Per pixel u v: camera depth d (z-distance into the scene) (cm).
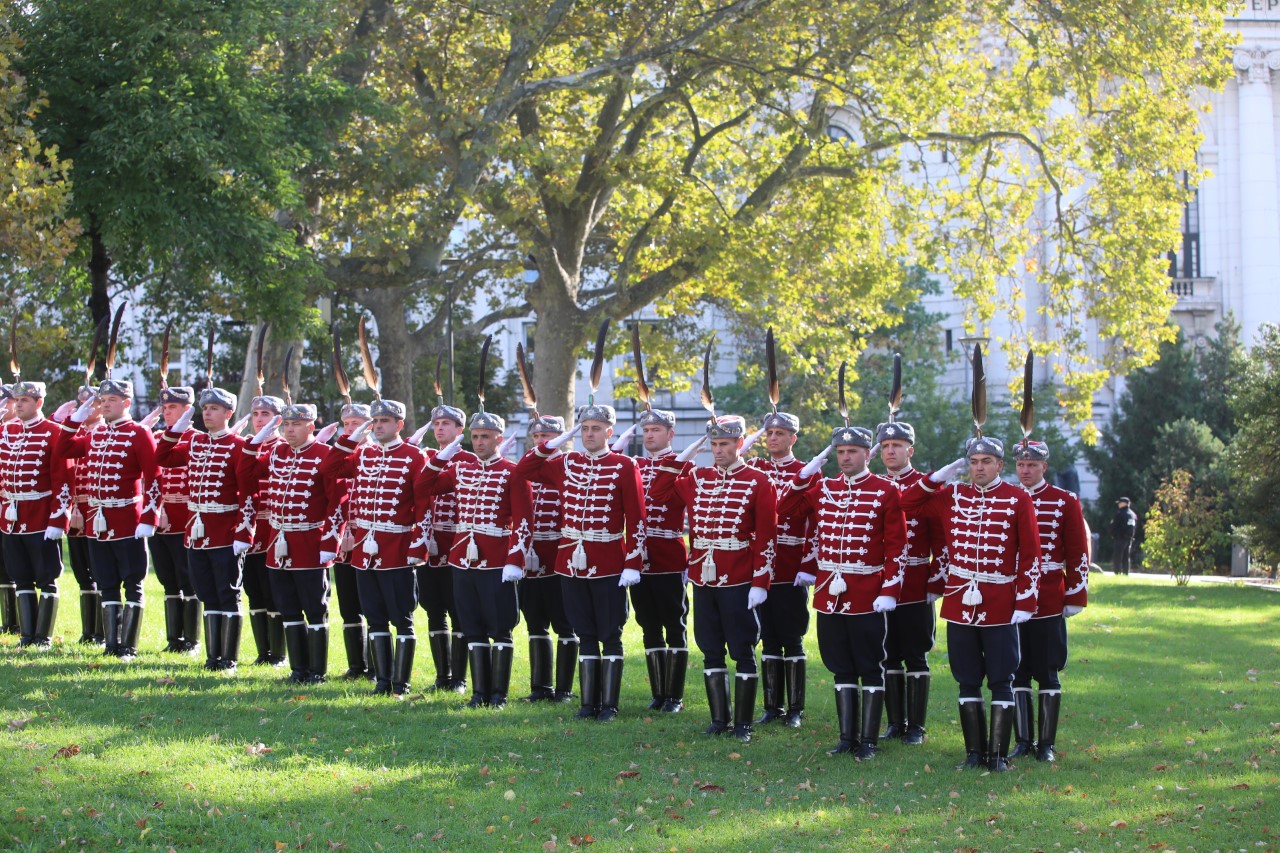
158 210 1719
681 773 870
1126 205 2469
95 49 1747
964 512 922
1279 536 2648
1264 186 4912
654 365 2769
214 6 1781
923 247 2612
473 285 3247
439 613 1134
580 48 2280
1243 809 812
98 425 1202
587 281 3769
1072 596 946
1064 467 4103
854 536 941
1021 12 2609
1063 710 1127
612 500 1030
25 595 1211
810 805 807
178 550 1210
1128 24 2311
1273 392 2650
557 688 1108
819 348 2486
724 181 2739
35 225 1558
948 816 788
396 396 2923
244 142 1772
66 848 685
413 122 2077
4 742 848
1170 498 2748
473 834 732
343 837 720
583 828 752
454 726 970
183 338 3030
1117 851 730
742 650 980
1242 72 4900
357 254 2169
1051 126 2733
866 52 2328
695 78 2266
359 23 2220
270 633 1203
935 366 4069
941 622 1734
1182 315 4919
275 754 866
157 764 824
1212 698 1195
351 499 1108
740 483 985
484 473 1069
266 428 1136
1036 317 4403
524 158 2069
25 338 1831
